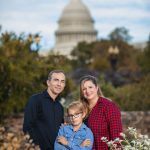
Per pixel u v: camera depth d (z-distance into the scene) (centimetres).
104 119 780
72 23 17175
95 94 789
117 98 2494
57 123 818
